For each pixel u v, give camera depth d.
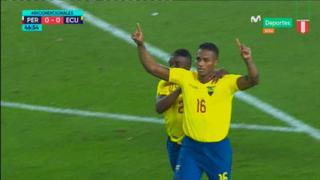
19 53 54.59
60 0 62.25
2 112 45.94
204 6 60.22
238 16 58.16
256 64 50.88
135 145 40.81
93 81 49.81
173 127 31.00
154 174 37.03
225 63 51.44
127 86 48.84
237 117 43.66
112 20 58.97
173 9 60.16
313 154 38.66
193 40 55.09
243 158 38.38
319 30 55.12
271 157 38.47
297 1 60.09
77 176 37.22
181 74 28.58
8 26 58.75
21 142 41.81
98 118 44.72
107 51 54.25
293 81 48.12
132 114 45.06
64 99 47.56
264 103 45.38
